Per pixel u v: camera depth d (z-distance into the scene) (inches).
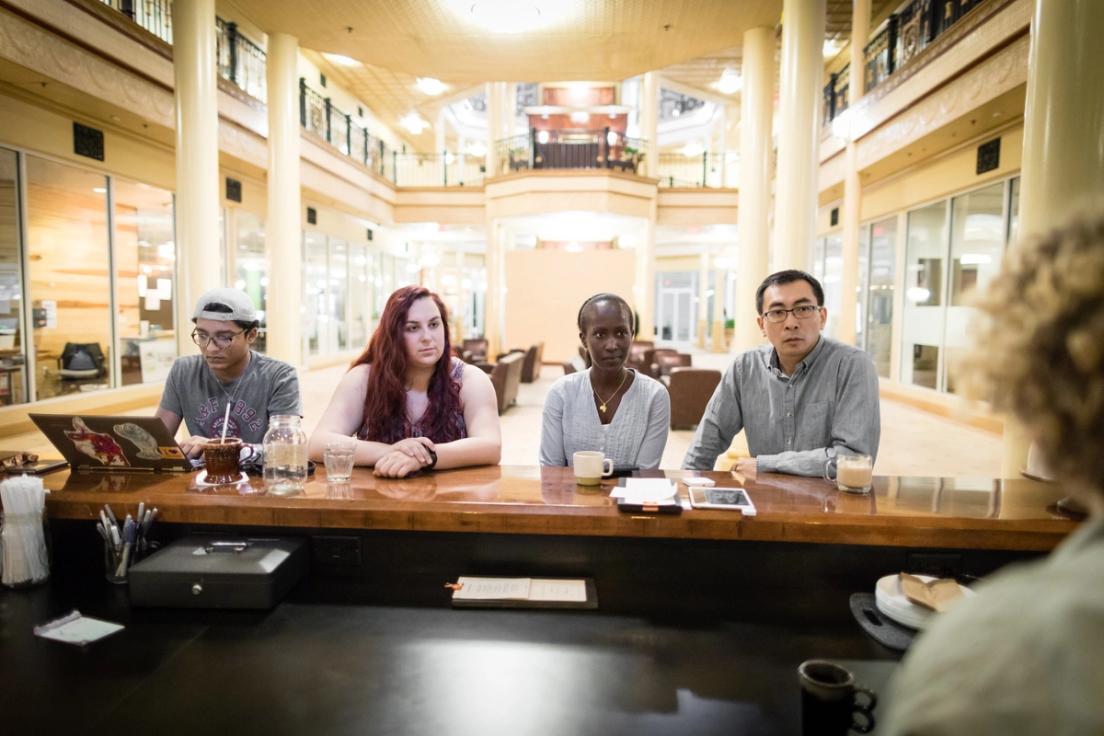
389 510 61.1
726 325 990.4
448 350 81.2
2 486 59.5
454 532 62.1
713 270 1110.4
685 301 1187.9
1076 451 16.3
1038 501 63.3
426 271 911.7
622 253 643.5
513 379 360.5
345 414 79.7
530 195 590.2
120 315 314.2
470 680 46.3
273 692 44.8
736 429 90.4
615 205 584.4
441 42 307.0
